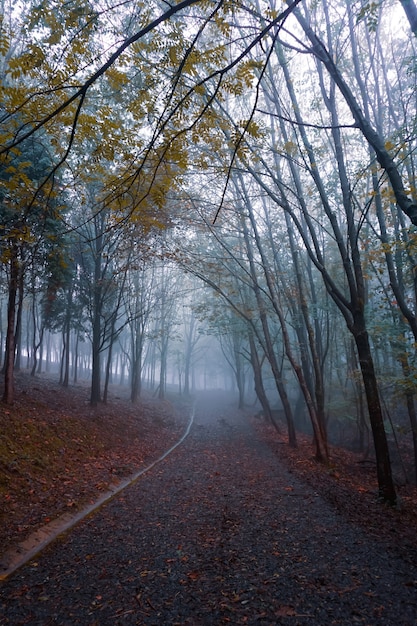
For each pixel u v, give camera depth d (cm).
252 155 1016
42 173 1130
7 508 725
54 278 1568
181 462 1394
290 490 983
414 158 1296
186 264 1820
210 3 482
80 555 578
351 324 998
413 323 1126
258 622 398
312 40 689
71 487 931
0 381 1797
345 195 1015
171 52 492
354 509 833
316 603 432
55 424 1393
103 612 424
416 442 1420
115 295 2423
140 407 2767
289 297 1916
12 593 468
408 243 1019
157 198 578
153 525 714
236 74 523
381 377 1392
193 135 638
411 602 431
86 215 1537
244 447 1736
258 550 590
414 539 656
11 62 486
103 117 579
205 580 492
